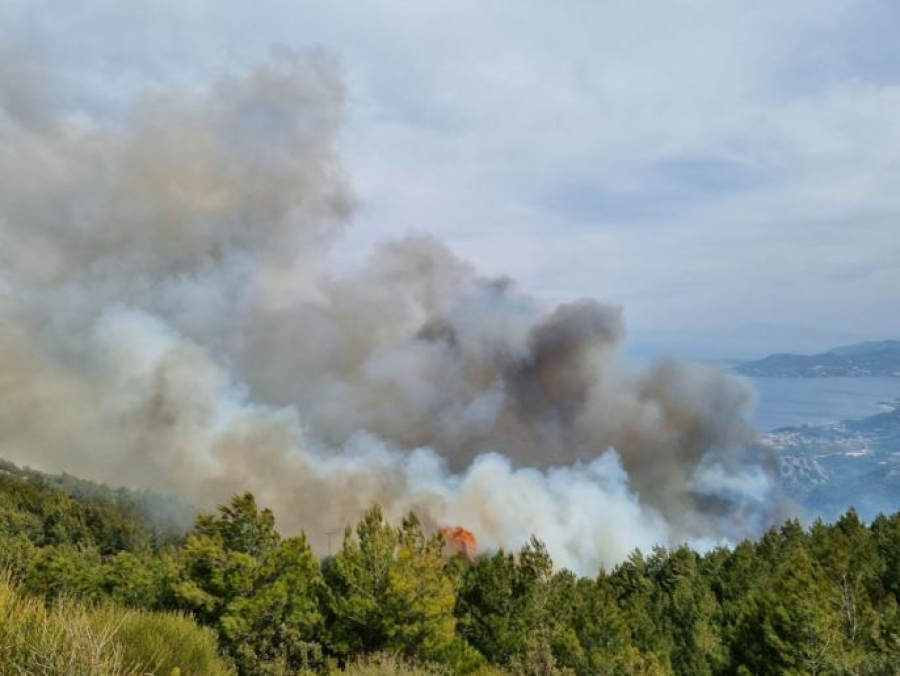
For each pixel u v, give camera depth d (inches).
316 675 698.8
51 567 888.9
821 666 885.8
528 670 673.6
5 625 166.7
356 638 808.3
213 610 730.2
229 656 653.9
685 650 1272.1
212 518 828.0
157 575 818.2
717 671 1167.6
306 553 819.4
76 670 156.3
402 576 821.2
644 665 924.6
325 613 837.2
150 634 233.5
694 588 1587.1
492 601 1106.7
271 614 730.2
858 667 720.3
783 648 943.0
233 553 762.8
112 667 167.8
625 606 1540.4
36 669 152.7
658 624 1400.1
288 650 734.5
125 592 797.9
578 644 943.0
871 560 1673.2
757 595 1178.6
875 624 973.2
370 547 850.8
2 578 201.2
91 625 198.1
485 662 865.5
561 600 1248.2
